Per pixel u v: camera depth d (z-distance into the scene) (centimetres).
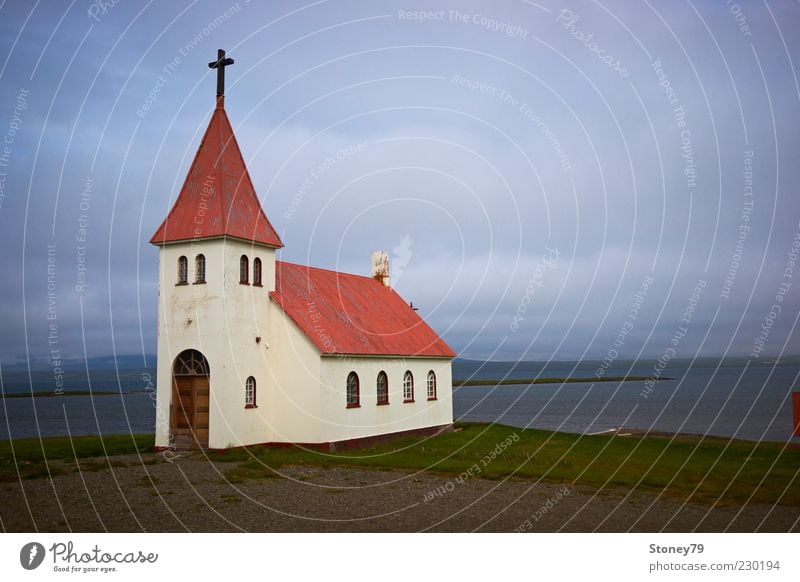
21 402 11556
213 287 2708
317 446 2800
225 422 2658
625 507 1745
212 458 2519
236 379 2723
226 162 2858
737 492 1942
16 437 4647
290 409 2873
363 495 1905
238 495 1866
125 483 2023
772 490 1972
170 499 1797
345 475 2250
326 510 1700
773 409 7419
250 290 2836
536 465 2453
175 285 2808
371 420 3145
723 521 1591
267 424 2886
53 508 1683
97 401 11856
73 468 2311
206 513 1644
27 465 2362
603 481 2128
